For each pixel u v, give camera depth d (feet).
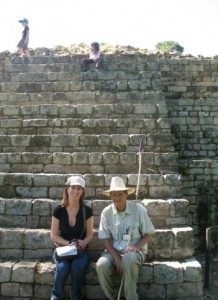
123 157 24.41
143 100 32.96
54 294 15.93
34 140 26.89
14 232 19.13
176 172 24.20
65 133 28.60
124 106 30.73
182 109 37.60
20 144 26.89
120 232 16.90
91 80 36.19
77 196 17.03
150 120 28.63
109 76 36.32
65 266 16.14
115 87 34.68
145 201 20.80
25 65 37.88
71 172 24.40
